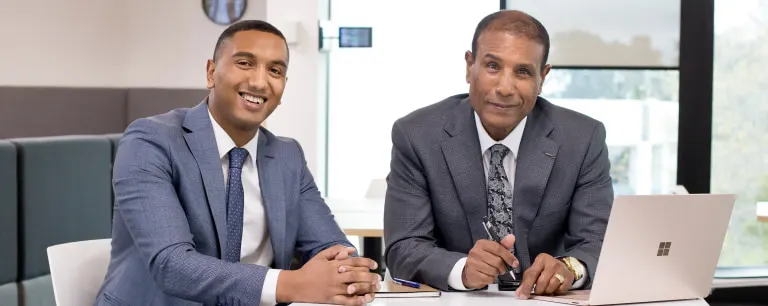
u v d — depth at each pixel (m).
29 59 7.65
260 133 2.53
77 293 2.43
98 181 4.80
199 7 8.12
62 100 7.65
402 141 2.64
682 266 2.17
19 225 4.20
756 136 5.94
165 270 2.17
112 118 7.90
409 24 7.20
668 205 2.08
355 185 7.34
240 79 2.34
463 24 7.16
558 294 2.25
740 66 5.93
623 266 2.09
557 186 2.58
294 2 6.83
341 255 2.17
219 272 2.14
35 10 7.68
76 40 7.94
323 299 2.09
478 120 2.60
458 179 2.56
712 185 5.99
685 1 5.95
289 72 6.85
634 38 6.11
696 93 5.96
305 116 6.85
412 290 2.23
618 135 6.18
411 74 7.23
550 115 2.65
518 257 2.53
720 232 2.19
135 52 8.25
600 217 2.57
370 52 7.23
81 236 4.65
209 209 2.34
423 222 2.58
